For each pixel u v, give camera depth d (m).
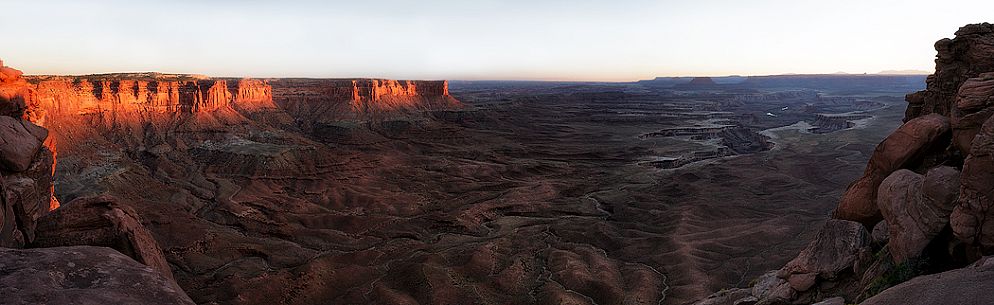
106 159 125.06
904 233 23.20
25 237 20.67
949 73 32.16
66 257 13.58
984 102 24.39
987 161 19.92
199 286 66.69
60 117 130.75
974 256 20.52
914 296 17.83
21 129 23.69
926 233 22.42
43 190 25.42
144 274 13.77
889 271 23.12
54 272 12.75
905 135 27.83
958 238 20.81
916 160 27.75
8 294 11.32
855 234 27.33
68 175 111.19
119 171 116.56
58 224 20.86
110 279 13.05
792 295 26.77
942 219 22.17
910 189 24.20
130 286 12.99
